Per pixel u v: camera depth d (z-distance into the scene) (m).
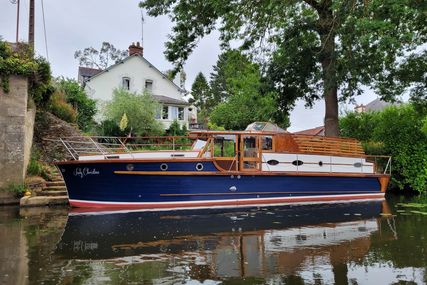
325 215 10.57
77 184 11.79
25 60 13.83
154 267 5.52
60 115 20.30
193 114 53.97
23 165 12.94
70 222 9.27
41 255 6.13
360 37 12.08
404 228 8.60
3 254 6.18
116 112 28.83
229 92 46.75
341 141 14.77
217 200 12.38
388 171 17.58
